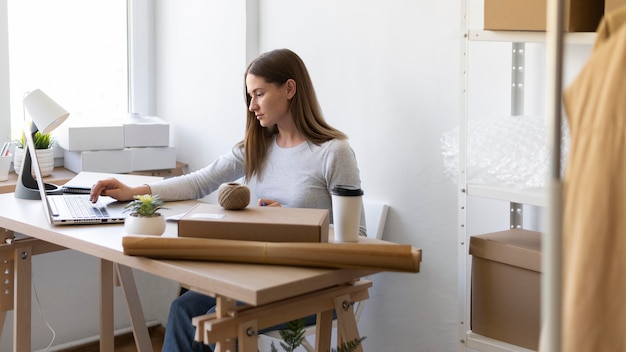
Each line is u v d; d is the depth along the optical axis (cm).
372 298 283
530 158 198
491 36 200
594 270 96
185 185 259
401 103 266
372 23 273
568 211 100
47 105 246
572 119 100
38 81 324
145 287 350
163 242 175
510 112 236
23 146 308
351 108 283
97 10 341
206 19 329
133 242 176
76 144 310
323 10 288
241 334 165
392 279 276
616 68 95
